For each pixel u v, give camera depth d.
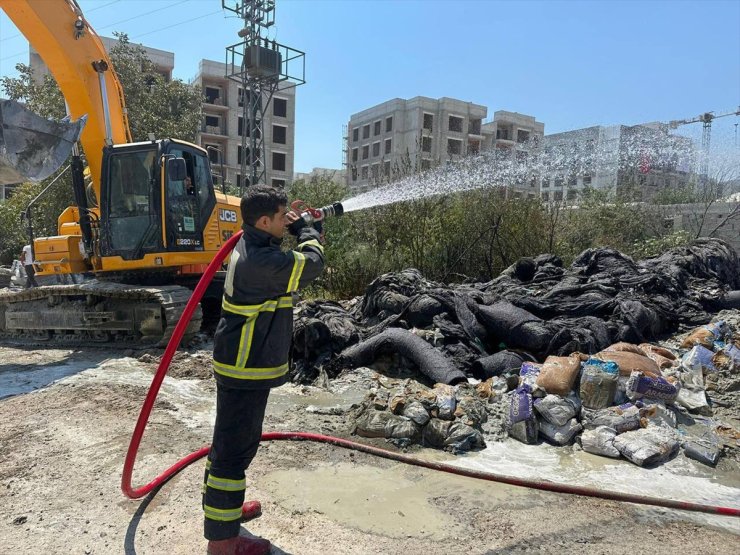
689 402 4.84
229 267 2.69
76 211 9.62
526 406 4.50
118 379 6.14
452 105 63.31
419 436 4.43
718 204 14.62
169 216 7.82
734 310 7.46
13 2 7.19
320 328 6.41
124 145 7.91
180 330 2.91
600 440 4.25
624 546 2.98
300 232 3.00
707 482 3.79
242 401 2.66
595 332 6.03
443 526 3.15
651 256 12.57
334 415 5.00
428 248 11.59
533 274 8.59
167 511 3.29
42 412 5.07
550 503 3.45
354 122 71.31
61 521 3.19
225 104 51.06
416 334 6.26
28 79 22.20
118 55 22.84
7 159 6.17
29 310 8.62
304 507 3.35
